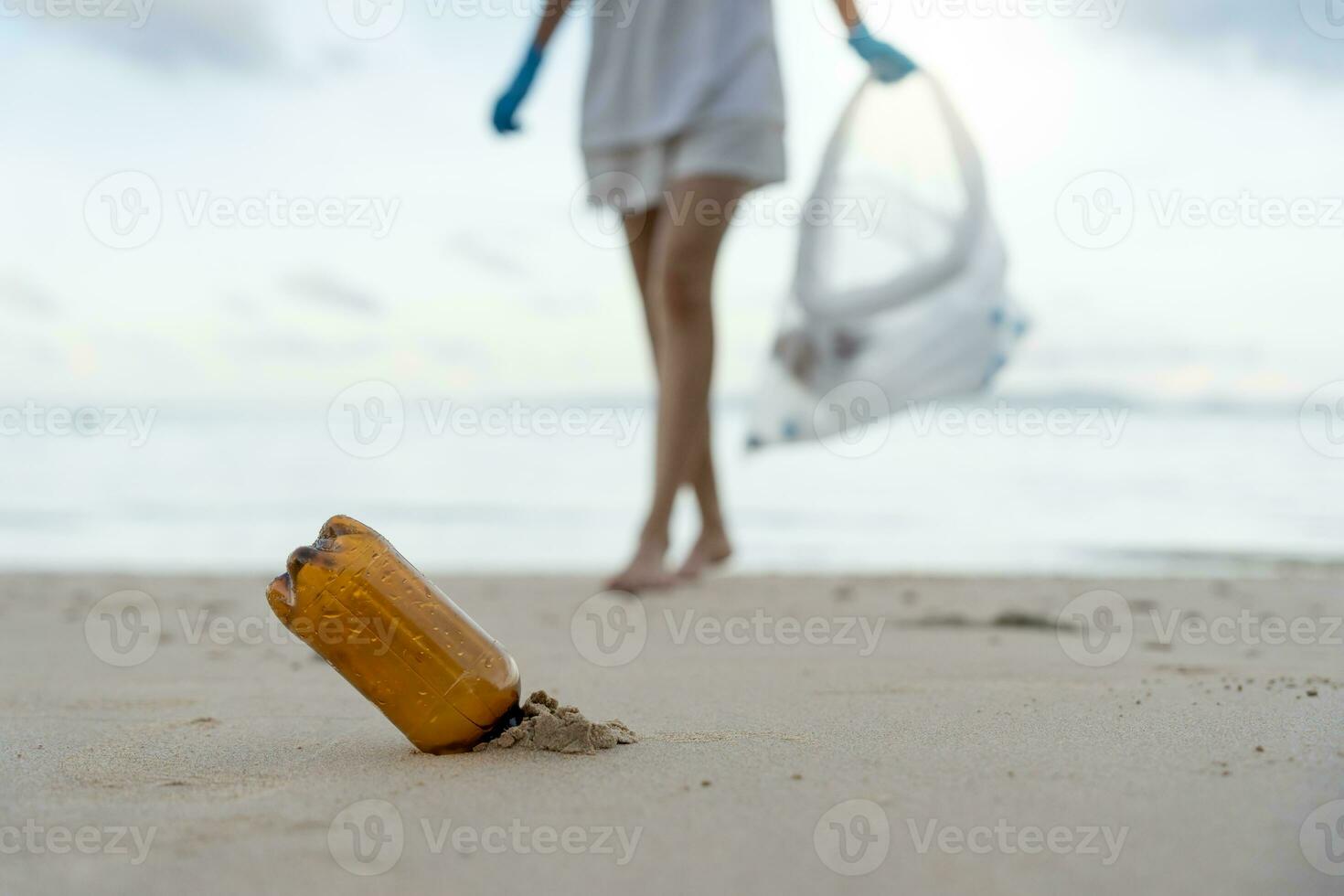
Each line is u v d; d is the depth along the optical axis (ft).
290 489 30.07
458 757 4.63
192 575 15.26
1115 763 4.37
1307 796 3.86
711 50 12.00
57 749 5.07
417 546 20.10
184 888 3.16
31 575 15.25
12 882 3.22
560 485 30.45
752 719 5.54
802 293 14.47
